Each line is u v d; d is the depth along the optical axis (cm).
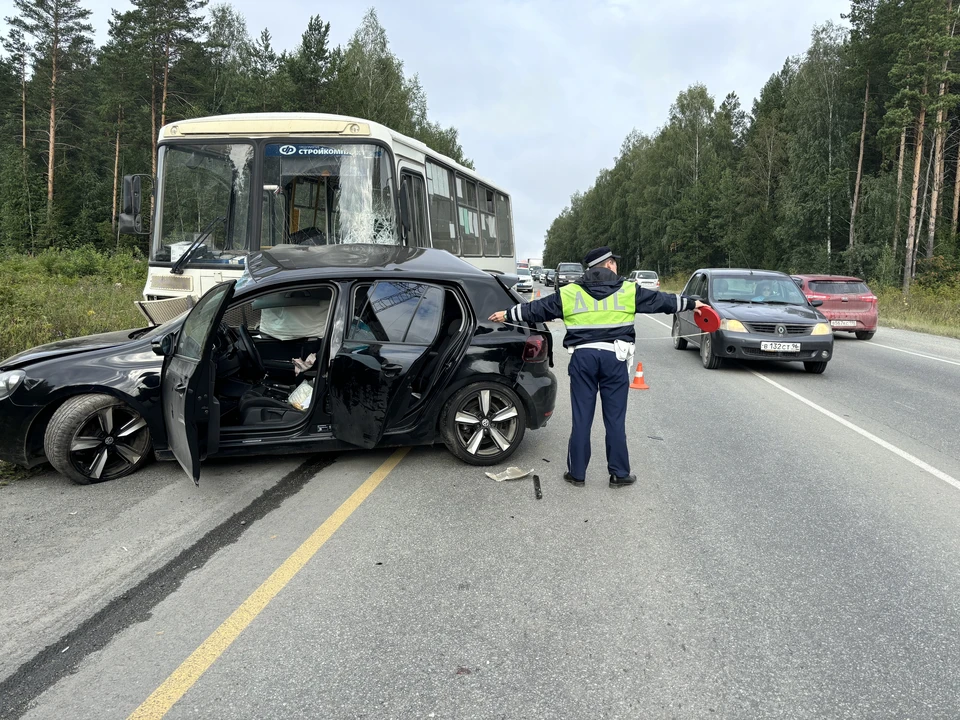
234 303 530
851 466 616
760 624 338
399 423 564
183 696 279
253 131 890
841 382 1080
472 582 377
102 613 340
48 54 4919
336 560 402
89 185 5488
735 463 620
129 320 1208
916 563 411
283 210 891
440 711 271
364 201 894
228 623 333
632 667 301
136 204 902
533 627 333
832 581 386
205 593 361
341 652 310
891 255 3791
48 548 411
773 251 4938
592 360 529
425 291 565
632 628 333
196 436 451
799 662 306
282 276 541
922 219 4197
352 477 548
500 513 479
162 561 397
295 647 313
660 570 396
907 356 1448
